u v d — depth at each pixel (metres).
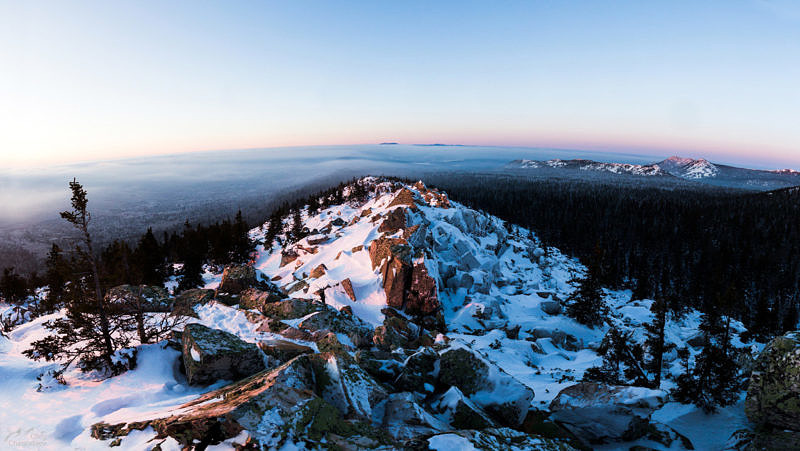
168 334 16.53
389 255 43.09
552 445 8.30
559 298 49.81
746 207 171.38
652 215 156.00
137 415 9.14
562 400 11.48
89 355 14.08
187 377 13.28
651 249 116.06
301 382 8.66
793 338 9.93
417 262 41.53
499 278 57.44
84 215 14.62
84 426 9.42
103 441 7.95
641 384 16.92
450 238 59.31
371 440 7.17
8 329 27.41
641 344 23.05
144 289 27.66
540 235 138.25
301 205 146.75
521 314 43.31
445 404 10.39
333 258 53.62
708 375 12.66
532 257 80.88
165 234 91.25
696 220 135.25
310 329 26.19
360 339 26.30
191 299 29.33
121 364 13.77
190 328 14.19
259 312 29.14
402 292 40.47
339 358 10.15
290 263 60.88
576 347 33.22
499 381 11.38
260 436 6.55
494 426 9.62
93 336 14.27
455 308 42.62
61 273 14.08
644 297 64.62
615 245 113.44
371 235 56.34
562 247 122.00
